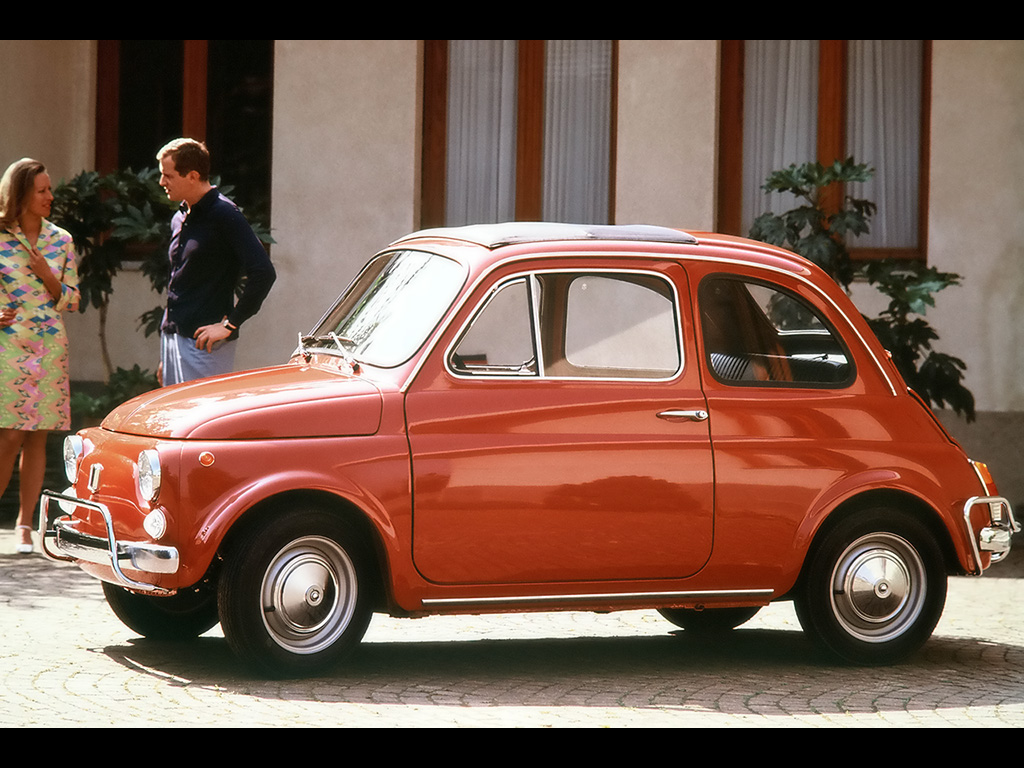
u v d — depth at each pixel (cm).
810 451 673
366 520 627
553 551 641
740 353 679
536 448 638
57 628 736
